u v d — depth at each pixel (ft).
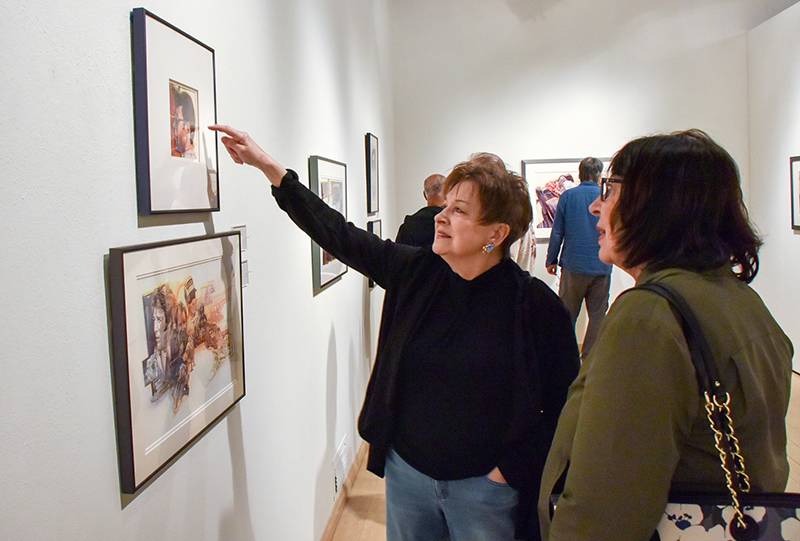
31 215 3.01
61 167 3.23
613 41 18.45
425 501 5.18
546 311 4.97
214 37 5.22
